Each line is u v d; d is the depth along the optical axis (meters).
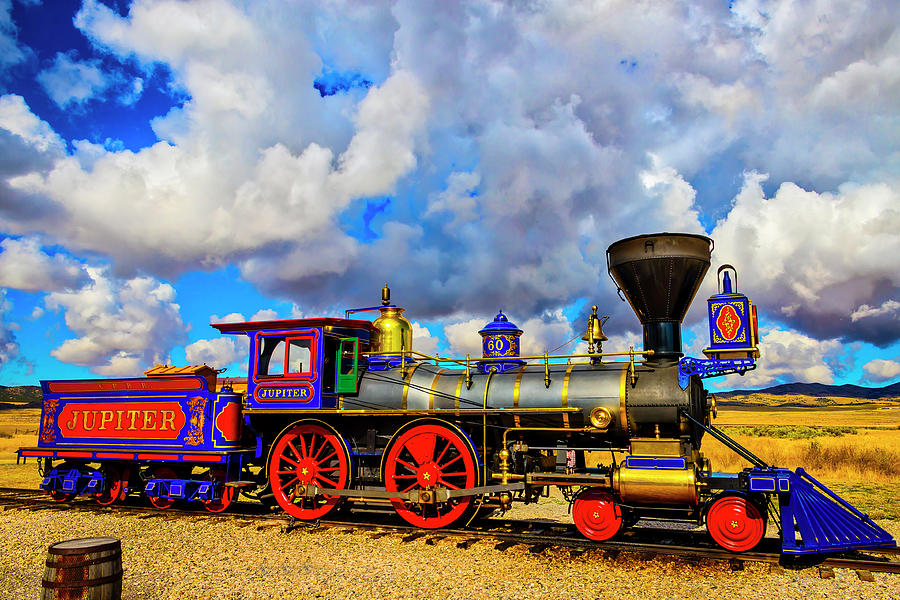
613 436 9.17
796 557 7.52
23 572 7.45
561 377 9.51
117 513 11.11
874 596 6.21
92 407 12.31
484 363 10.43
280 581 6.95
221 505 11.17
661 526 9.94
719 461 18.03
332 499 10.16
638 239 9.18
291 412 10.61
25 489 14.19
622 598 6.27
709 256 9.40
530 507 12.56
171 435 11.44
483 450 9.73
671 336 9.20
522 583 6.77
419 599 6.32
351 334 11.00
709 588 6.52
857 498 12.44
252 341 11.16
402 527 9.43
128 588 6.73
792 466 17.14
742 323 8.61
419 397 10.23
